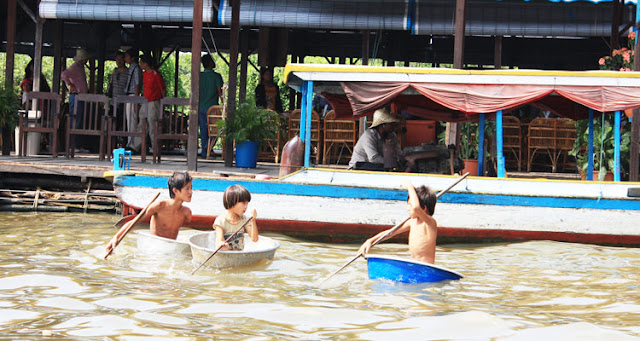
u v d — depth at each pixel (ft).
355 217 28.40
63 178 36.65
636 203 27.89
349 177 29.25
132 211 29.58
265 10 47.83
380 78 28.53
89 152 50.70
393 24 47.29
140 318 15.11
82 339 13.46
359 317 15.64
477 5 48.96
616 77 28.04
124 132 41.50
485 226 28.35
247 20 47.70
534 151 46.55
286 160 30.30
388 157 32.27
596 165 38.06
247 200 22.11
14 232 27.48
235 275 20.24
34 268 20.33
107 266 20.94
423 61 65.67
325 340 13.74
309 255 24.44
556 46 63.98
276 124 43.62
